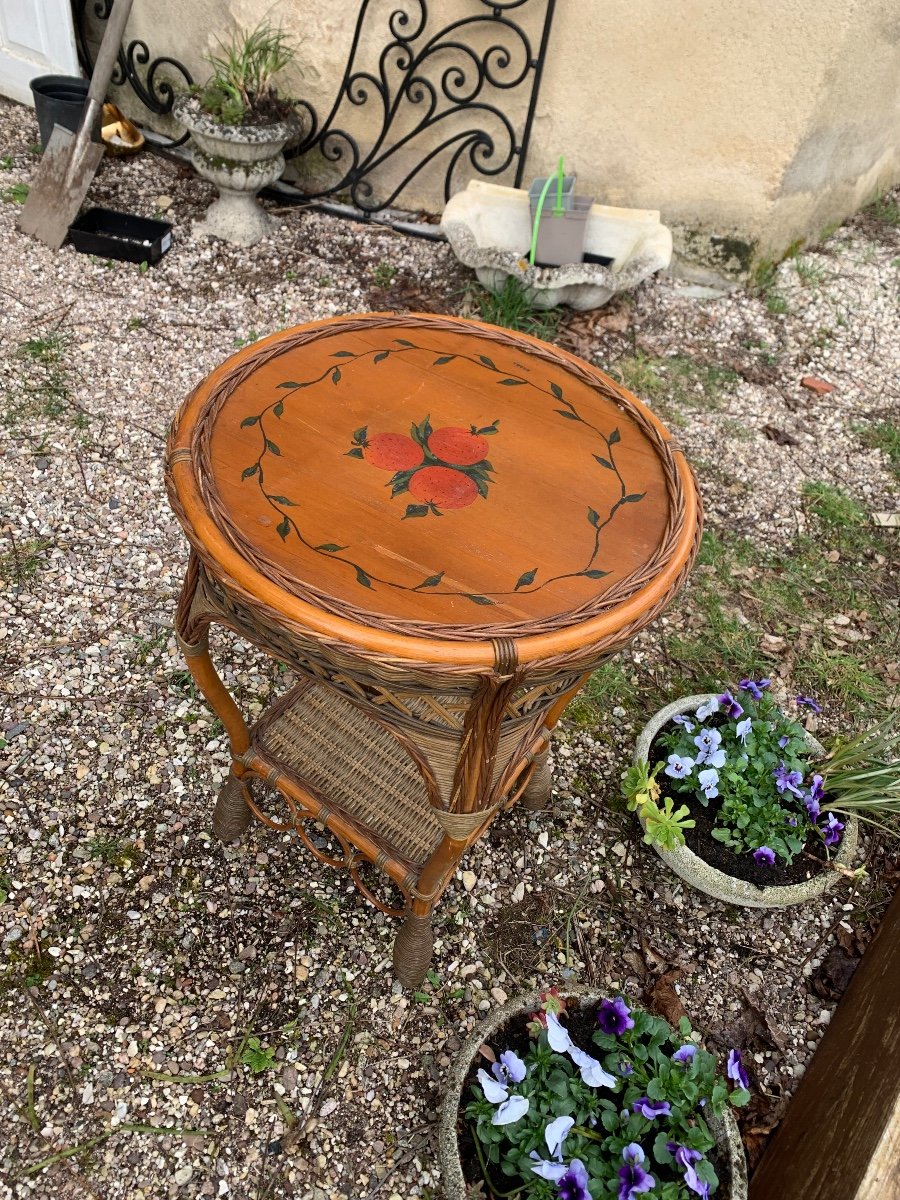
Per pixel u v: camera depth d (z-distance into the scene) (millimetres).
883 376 3408
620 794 2092
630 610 1228
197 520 1238
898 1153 1271
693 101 3158
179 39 3625
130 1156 1492
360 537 1284
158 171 3742
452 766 1294
